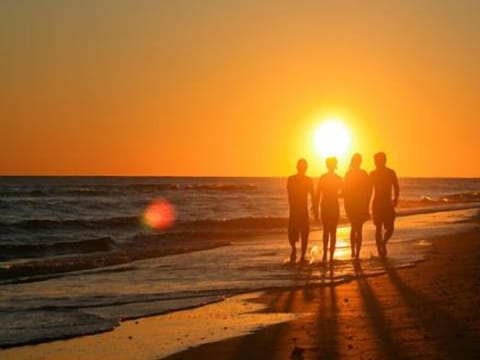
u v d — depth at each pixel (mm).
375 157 17031
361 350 7797
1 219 40281
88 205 52156
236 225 35750
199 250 21281
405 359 7340
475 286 12461
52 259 20062
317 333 8797
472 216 40844
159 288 13625
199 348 8344
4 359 8195
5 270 16281
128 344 8797
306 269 15711
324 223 16359
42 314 10953
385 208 17031
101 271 16562
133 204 54969
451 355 7449
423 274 14219
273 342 8438
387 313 9984
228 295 12469
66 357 8234
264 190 101250
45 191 72375
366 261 16781
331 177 16328
